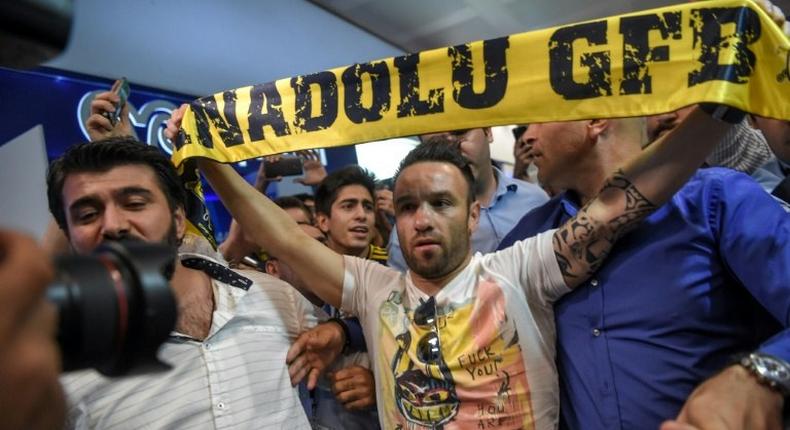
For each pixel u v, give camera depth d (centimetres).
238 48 315
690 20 88
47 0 32
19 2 30
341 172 206
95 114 126
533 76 99
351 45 392
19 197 172
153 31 274
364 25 401
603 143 109
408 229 111
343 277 119
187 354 98
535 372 103
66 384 88
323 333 118
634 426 96
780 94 84
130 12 265
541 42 99
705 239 97
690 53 88
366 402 119
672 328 96
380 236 240
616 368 99
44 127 228
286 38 345
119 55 257
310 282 121
